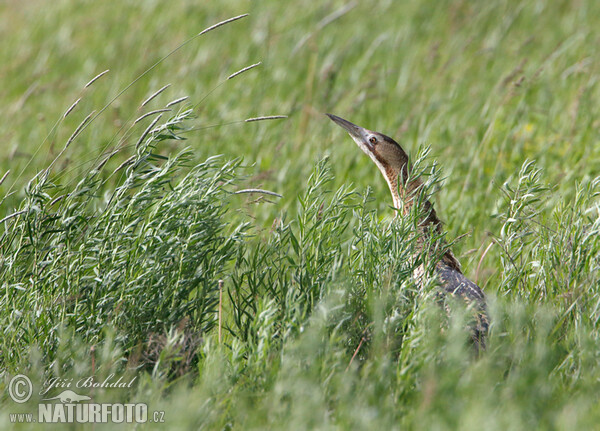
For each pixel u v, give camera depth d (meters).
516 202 10.56
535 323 8.93
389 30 23.67
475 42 22.34
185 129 9.73
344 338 8.07
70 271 8.87
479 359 8.07
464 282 10.27
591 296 9.27
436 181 9.80
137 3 27.67
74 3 28.98
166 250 8.94
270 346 8.26
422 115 17.53
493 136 15.98
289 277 10.05
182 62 21.50
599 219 9.62
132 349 8.74
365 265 9.21
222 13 24.78
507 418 6.76
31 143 17.39
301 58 22.05
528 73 19.62
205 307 9.27
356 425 6.90
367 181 15.13
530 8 24.41
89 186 9.48
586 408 7.25
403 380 7.45
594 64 18.84
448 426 6.72
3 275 9.03
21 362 8.55
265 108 18.69
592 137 15.54
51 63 23.28
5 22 28.91
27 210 8.99
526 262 10.38
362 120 18.05
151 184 9.16
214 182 9.34
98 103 19.19
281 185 14.98
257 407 7.43
